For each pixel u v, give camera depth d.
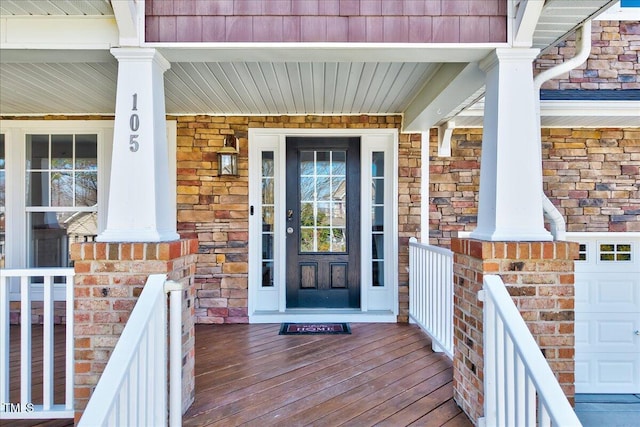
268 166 4.45
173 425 2.01
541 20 2.17
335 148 4.43
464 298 2.33
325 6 2.18
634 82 4.19
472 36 2.18
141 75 2.17
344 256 4.45
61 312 4.19
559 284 2.05
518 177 2.14
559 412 1.22
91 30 2.16
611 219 4.30
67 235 4.27
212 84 3.25
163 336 1.92
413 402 2.43
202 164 4.22
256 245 4.37
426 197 4.28
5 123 4.19
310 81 3.18
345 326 4.08
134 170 2.15
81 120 4.23
